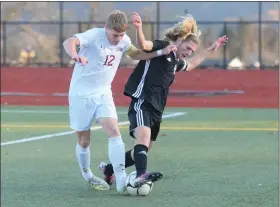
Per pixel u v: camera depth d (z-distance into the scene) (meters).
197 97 67.38
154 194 19.69
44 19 86.56
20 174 23.70
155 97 20.00
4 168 25.20
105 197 19.34
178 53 20.28
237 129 41.44
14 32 82.12
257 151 29.94
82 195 19.69
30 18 87.44
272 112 58.25
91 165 25.97
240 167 25.00
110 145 19.67
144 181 19.00
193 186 20.94
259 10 76.81
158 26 77.38
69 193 20.03
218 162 26.39
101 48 19.23
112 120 19.69
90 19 82.12
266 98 66.81
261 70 67.50
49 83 70.44
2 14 88.00
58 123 46.69
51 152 30.16
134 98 20.20
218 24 76.38
